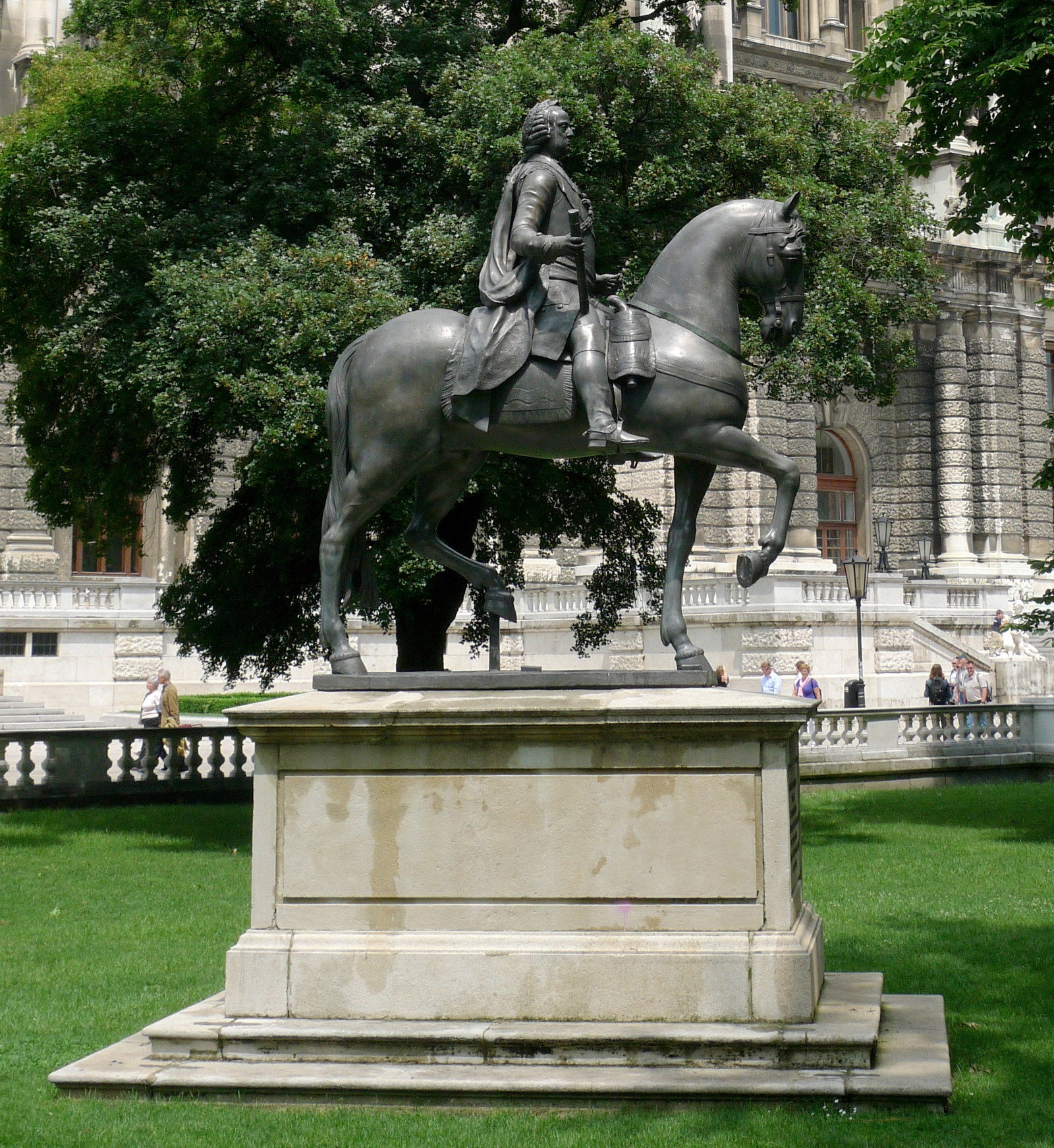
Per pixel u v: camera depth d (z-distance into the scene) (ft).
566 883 23.84
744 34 154.20
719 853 23.57
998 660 122.01
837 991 25.79
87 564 130.31
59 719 101.91
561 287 25.96
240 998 24.14
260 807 24.72
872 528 165.17
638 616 115.75
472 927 23.99
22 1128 21.09
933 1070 22.30
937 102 58.90
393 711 24.06
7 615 111.86
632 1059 22.68
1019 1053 25.62
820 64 159.63
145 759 72.28
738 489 135.95
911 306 63.31
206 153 60.54
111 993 31.35
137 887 46.85
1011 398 169.78
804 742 81.20
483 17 68.44
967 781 84.89
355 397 26.78
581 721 23.68
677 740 23.76
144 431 60.64
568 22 66.90
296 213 56.80
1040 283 173.37
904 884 46.80
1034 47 52.54
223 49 62.23
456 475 27.91
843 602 117.80
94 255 56.03
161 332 53.26
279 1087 22.31
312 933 24.27
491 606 27.94
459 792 24.23
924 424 166.20
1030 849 55.52
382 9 63.67
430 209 58.29
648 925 23.62
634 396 25.66
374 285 52.01
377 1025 23.36
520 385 25.77
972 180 60.29
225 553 64.23
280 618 63.31
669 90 55.72
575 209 26.45
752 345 55.57
